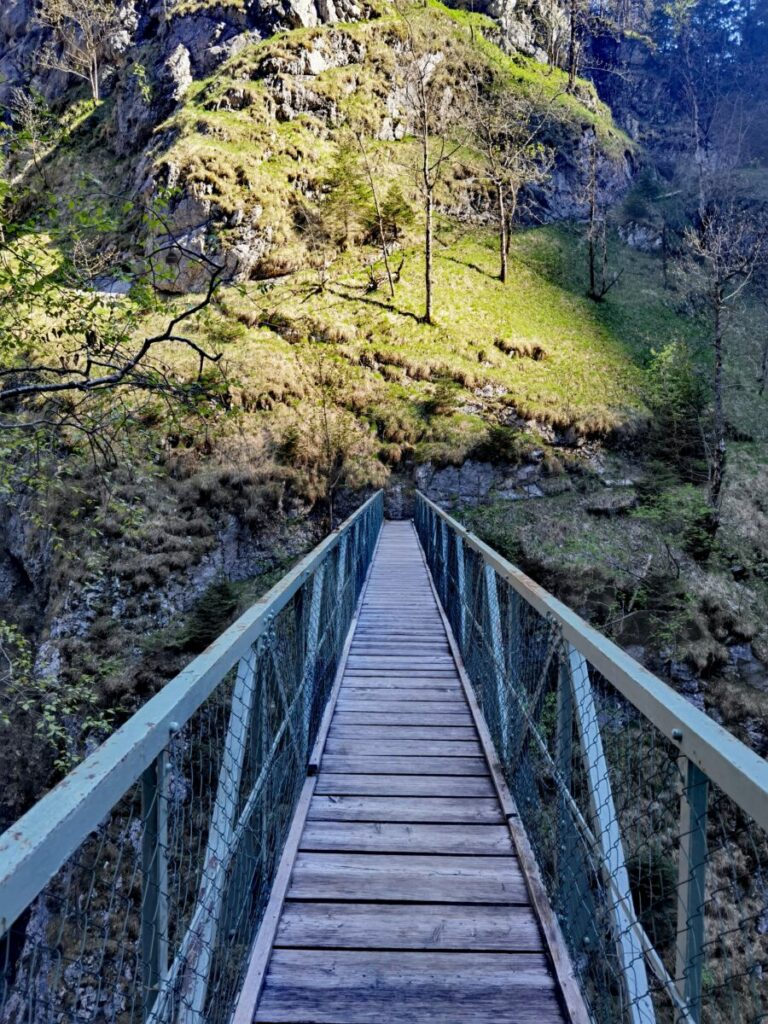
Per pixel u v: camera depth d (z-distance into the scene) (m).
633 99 53.97
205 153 30.97
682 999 1.24
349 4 41.50
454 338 26.81
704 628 15.50
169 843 1.35
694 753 1.18
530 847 2.67
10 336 6.61
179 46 40.00
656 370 25.48
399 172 35.72
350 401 23.56
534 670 2.69
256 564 19.11
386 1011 1.90
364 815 3.06
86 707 13.50
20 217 6.15
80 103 46.59
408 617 7.65
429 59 40.19
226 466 20.22
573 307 31.17
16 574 18.92
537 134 38.78
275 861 2.54
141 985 1.21
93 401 7.55
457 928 2.25
